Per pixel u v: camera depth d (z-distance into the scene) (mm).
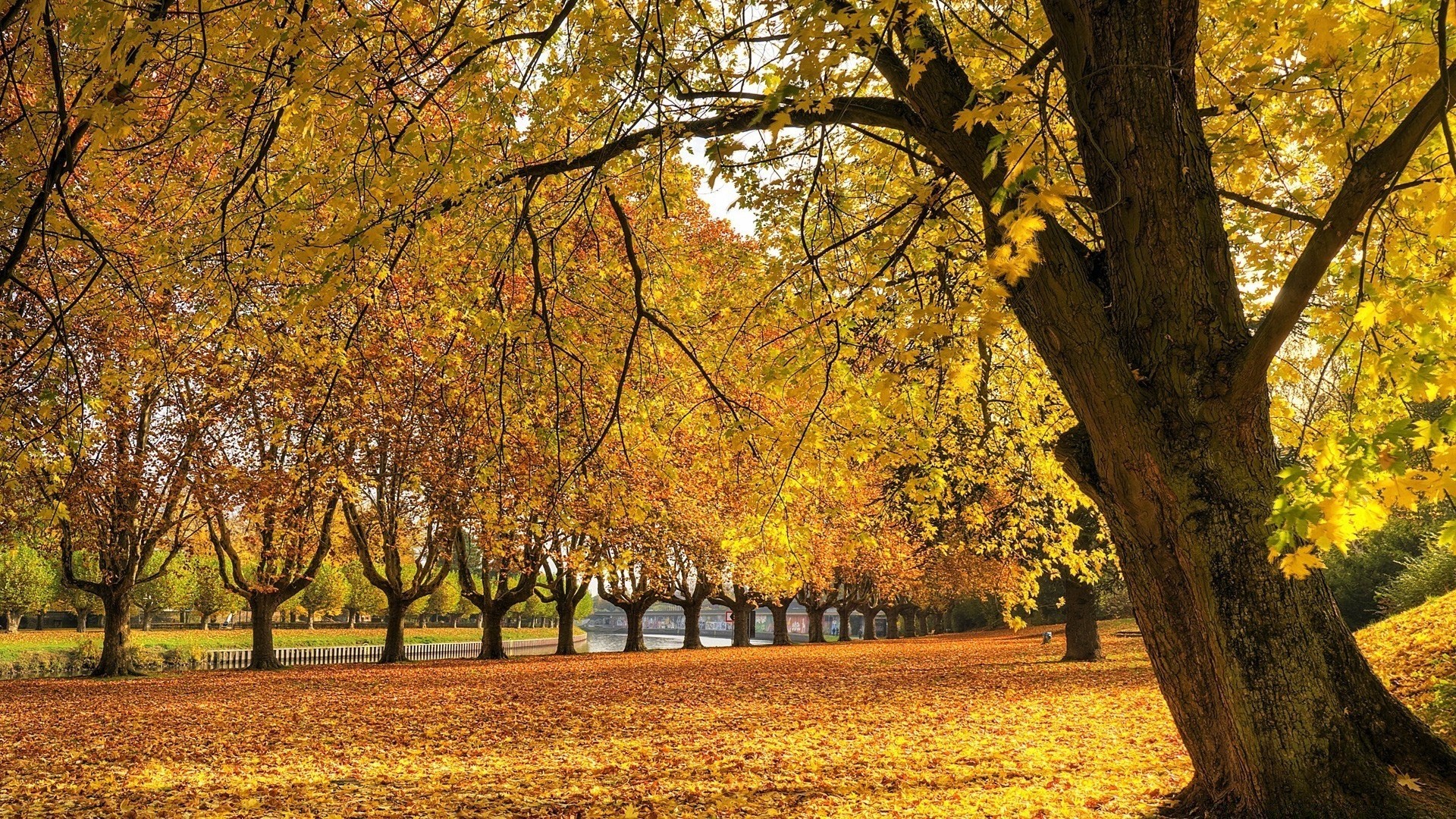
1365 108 5195
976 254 5773
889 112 5375
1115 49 4414
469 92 5520
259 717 13352
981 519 9781
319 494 18203
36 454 5965
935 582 33562
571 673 21719
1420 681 7859
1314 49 4504
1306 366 6465
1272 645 4402
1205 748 4848
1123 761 7773
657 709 13508
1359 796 4254
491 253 7215
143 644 38875
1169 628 4785
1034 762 8016
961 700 13789
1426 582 15062
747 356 7426
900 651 29469
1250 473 4465
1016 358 8992
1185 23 4383
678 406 7668
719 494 13469
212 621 65188
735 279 8008
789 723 11633
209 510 22203
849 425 6129
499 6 5730
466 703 14820
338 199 4992
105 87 3785
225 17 4930
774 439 6215
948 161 5004
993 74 6527
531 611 83312
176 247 5758
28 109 4652
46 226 4871
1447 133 3273
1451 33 4434
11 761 9875
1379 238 5641
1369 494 2682
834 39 3809
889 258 6379
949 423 9266
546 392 7641
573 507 7922
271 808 7184
